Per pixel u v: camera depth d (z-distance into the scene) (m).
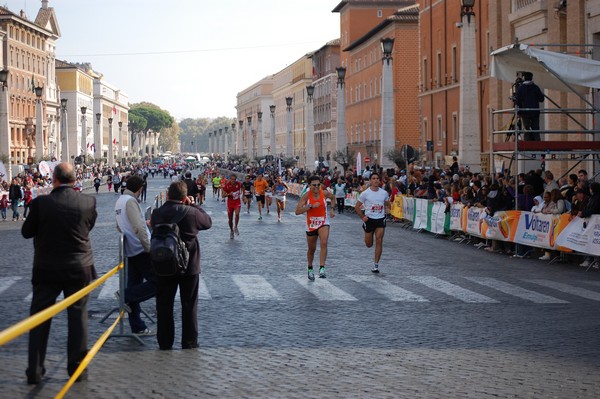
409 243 29.42
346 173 59.75
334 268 21.66
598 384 9.64
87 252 9.74
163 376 9.99
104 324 13.47
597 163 35.53
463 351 11.54
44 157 92.19
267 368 10.45
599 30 35.41
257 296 16.77
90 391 9.24
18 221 44.72
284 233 33.12
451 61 65.94
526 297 16.81
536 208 24.45
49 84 141.00
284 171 88.88
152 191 85.94
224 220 41.47
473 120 36.56
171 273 11.16
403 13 88.50
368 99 100.94
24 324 5.83
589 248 21.62
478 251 26.73
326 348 11.75
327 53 131.50
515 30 44.56
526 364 10.70
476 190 30.56
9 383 9.55
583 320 14.15
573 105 36.62
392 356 11.20
